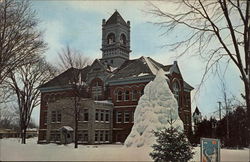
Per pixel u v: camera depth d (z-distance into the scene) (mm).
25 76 36969
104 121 48094
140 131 29109
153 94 30750
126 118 49031
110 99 51031
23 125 37375
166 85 31219
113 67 58250
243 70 11188
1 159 11258
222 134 39562
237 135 36969
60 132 47406
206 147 12859
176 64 50438
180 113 49156
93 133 45062
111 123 49500
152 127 28078
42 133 55062
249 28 11117
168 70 49312
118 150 21891
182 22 12156
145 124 28891
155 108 29797
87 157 14891
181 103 50094
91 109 45812
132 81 49125
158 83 31188
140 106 30906
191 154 13930
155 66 51906
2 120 81938
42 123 55875
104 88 52188
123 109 49312
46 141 49094
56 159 12430
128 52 62938
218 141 12531
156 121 28703
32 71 37156
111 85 51625
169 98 30469
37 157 12336
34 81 37688
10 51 20656
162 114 29234
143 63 51438
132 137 29297
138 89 48188
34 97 38750
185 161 13539
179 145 13477
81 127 45719
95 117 46406
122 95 50031
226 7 11336
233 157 20844
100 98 52344
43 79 39312
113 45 60938
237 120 36688
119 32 61344
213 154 12562
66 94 54000
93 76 53750
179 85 50281
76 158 13852
